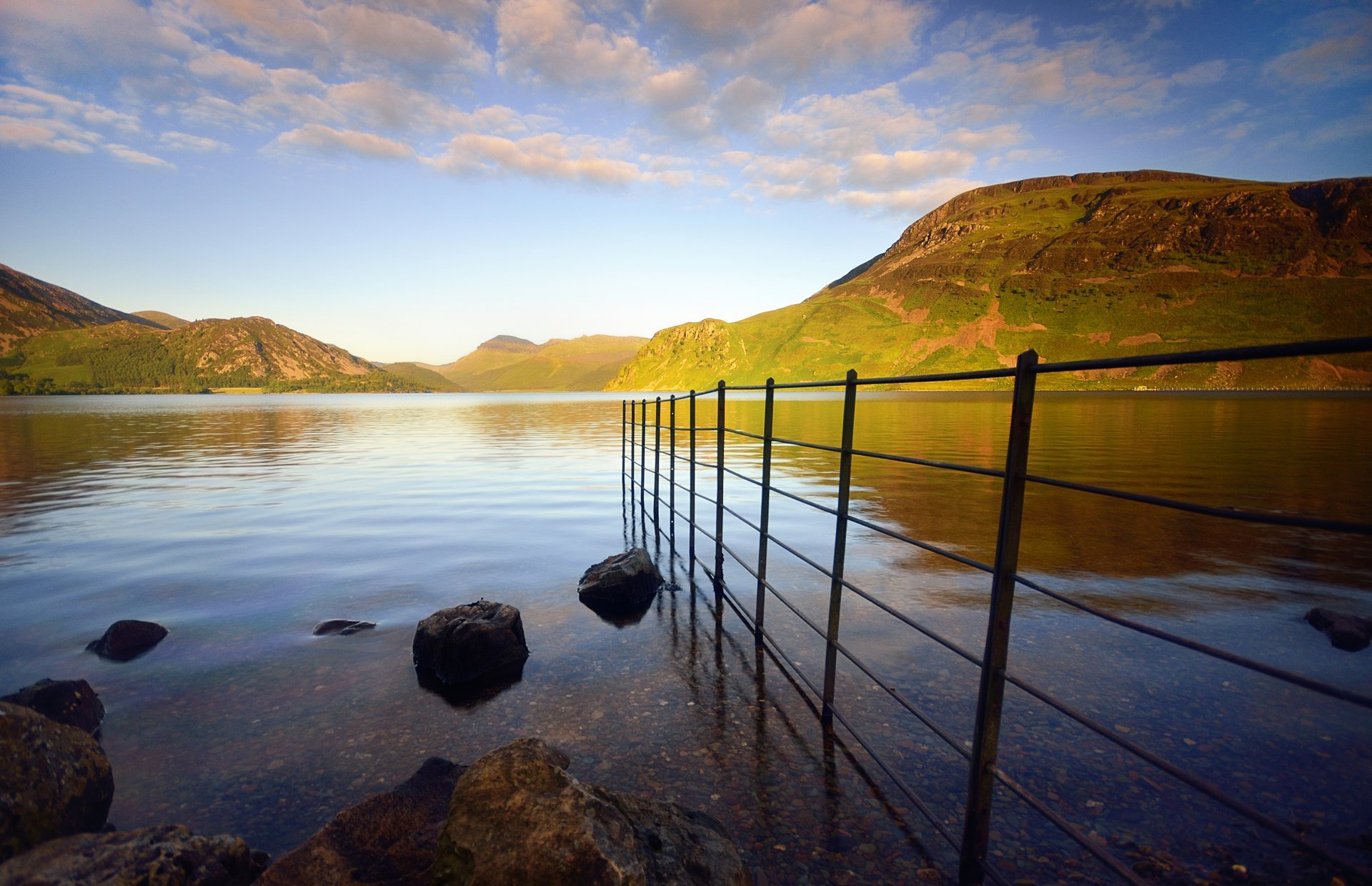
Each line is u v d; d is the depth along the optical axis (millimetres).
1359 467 18109
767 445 5438
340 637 6047
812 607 6770
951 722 4266
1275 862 2924
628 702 4625
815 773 3660
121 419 55688
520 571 8305
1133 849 3029
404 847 2703
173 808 3457
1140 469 18094
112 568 8453
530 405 109750
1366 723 4188
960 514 12102
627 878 2100
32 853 2348
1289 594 7094
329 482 16781
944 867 2898
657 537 9844
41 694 4031
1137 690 4703
